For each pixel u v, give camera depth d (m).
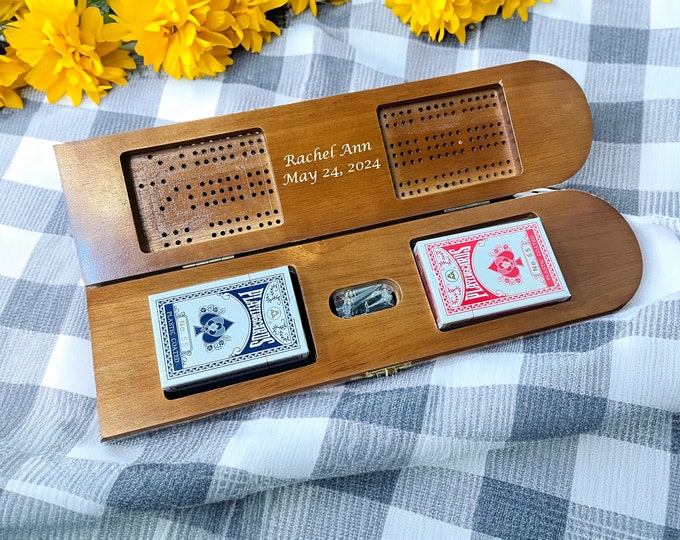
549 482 0.64
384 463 0.62
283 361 0.63
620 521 0.62
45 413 0.66
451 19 0.79
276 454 0.60
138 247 0.66
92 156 0.67
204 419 0.64
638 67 0.83
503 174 0.72
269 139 0.69
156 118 0.80
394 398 0.63
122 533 0.61
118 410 0.61
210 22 0.74
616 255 0.69
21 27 0.71
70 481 0.58
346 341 0.64
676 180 0.78
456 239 0.66
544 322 0.66
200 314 0.62
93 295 0.64
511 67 0.73
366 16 0.86
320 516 0.63
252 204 0.68
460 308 0.64
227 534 0.62
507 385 0.62
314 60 0.82
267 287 0.64
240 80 0.82
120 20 0.72
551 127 0.72
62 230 0.75
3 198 0.76
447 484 0.64
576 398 0.62
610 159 0.80
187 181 0.68
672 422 0.65
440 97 0.72
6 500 0.58
